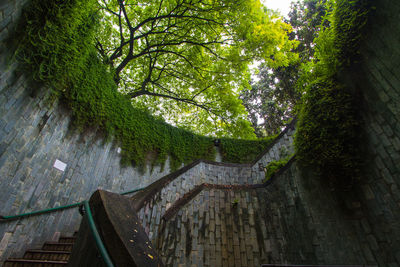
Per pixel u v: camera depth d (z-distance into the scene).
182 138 10.33
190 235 4.40
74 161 5.49
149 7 8.30
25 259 3.74
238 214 4.80
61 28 3.93
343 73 3.49
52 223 4.68
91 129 6.22
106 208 1.86
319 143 3.71
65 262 3.41
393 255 2.66
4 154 3.63
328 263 3.40
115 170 7.15
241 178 7.07
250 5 6.80
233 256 4.27
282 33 7.43
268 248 4.23
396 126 2.66
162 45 8.46
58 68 4.26
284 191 4.56
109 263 1.36
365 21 2.96
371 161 3.01
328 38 3.59
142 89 9.67
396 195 2.67
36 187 4.33
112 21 8.79
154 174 8.73
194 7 7.11
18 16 3.44
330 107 3.57
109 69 7.19
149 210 4.46
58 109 4.94
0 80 3.42
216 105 9.93
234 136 9.85
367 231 3.01
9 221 3.72
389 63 2.71
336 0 3.47
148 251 1.74
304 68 4.45
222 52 8.97
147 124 9.07
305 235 3.89
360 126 3.20
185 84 10.26
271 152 7.14
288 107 13.26
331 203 3.60
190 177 6.16
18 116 3.86
